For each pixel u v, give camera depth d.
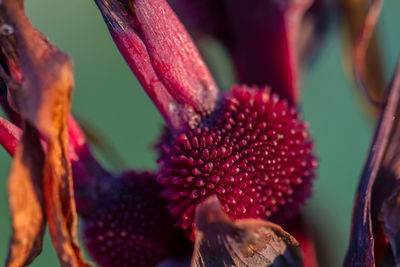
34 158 0.16
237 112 0.18
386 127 0.18
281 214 0.18
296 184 0.18
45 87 0.16
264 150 0.17
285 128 0.18
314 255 0.20
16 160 0.16
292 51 0.21
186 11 0.21
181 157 0.17
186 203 0.17
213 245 0.16
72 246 0.16
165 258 0.18
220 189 0.17
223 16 0.21
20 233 0.16
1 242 0.26
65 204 0.16
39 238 0.16
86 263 0.16
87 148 0.19
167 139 0.18
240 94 0.18
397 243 0.17
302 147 0.18
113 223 0.18
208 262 0.16
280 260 0.17
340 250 0.23
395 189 0.17
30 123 0.16
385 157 0.18
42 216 0.16
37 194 0.16
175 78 0.17
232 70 0.22
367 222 0.17
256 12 0.21
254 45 0.21
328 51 0.25
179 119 0.18
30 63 0.16
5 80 0.16
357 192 0.17
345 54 0.23
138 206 0.18
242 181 0.17
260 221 0.16
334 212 0.25
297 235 0.20
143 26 0.17
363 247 0.17
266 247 0.16
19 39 0.16
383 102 0.18
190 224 0.17
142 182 0.18
